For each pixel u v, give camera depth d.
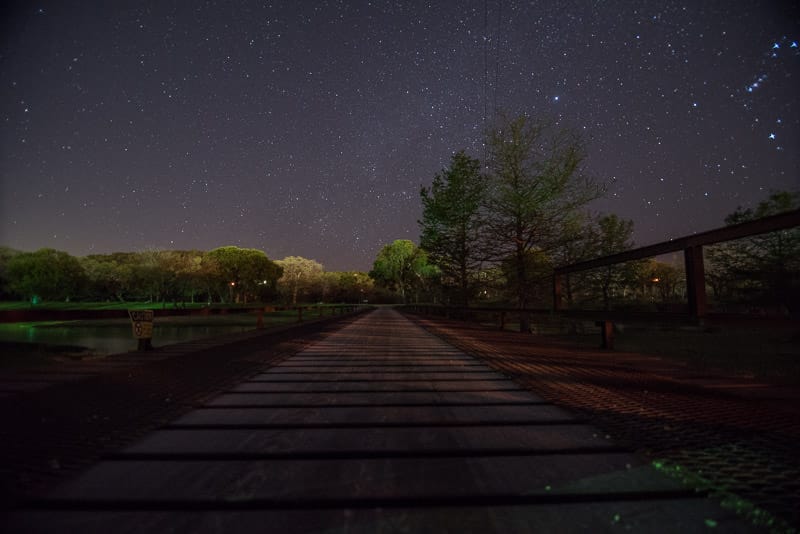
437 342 9.84
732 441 2.73
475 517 1.84
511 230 16.19
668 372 5.40
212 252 77.44
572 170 14.78
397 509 1.93
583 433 2.97
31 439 2.78
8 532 1.71
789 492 2.02
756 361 8.17
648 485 2.10
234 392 4.37
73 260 57.44
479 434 2.97
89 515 1.85
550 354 7.36
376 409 3.69
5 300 61.44
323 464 2.43
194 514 1.87
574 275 16.56
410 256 71.25
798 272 11.82
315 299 103.56
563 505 1.94
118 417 3.30
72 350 14.45
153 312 7.80
